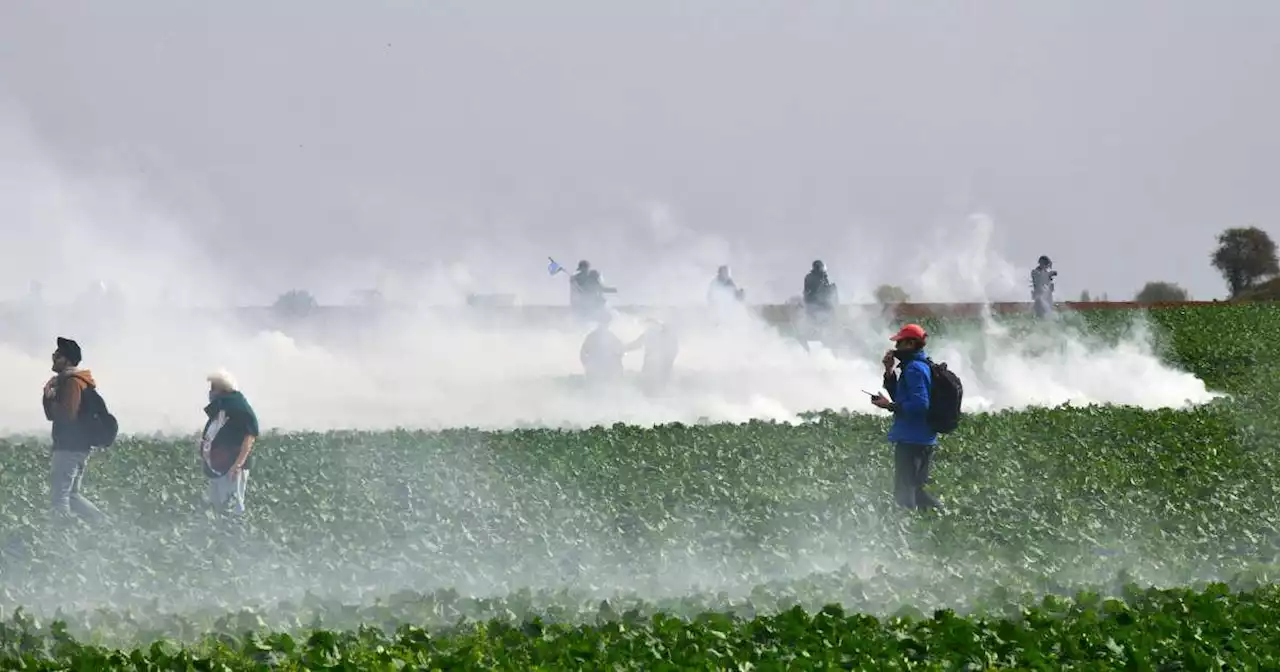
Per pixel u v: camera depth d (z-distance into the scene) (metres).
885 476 88.25
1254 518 75.88
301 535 68.38
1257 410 124.12
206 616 49.47
